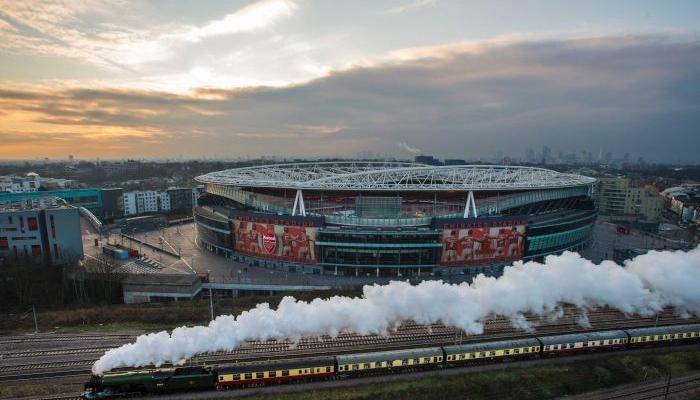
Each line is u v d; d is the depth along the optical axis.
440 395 70.06
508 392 71.50
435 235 130.75
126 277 122.19
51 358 82.75
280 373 71.00
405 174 171.25
